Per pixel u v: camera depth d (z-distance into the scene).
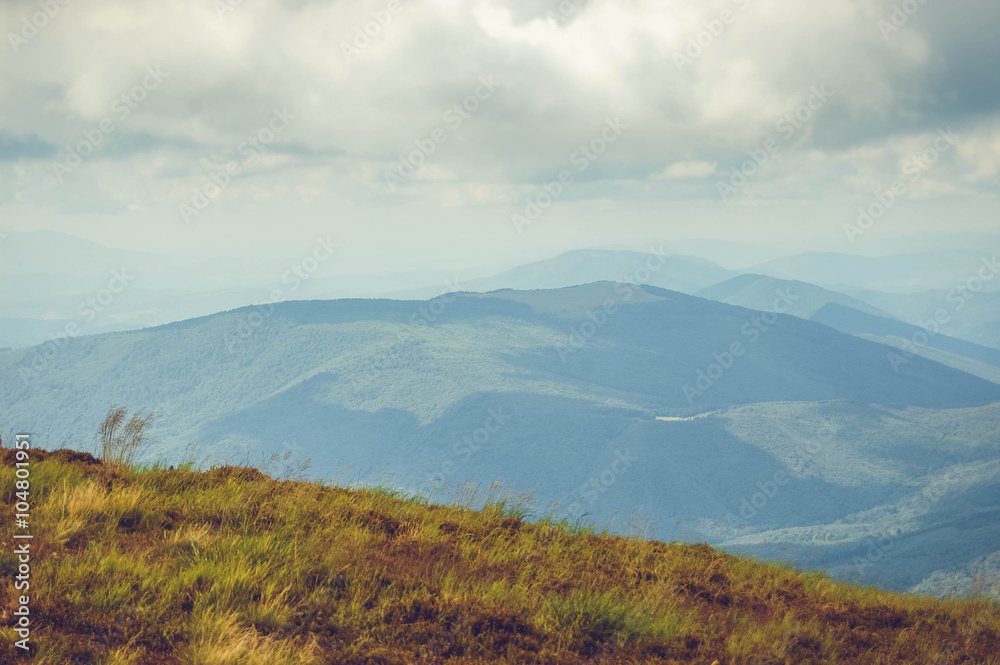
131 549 8.87
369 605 8.16
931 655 9.72
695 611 9.80
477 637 7.68
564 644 7.95
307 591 8.15
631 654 8.02
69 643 6.40
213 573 8.01
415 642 7.41
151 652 6.50
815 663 8.74
